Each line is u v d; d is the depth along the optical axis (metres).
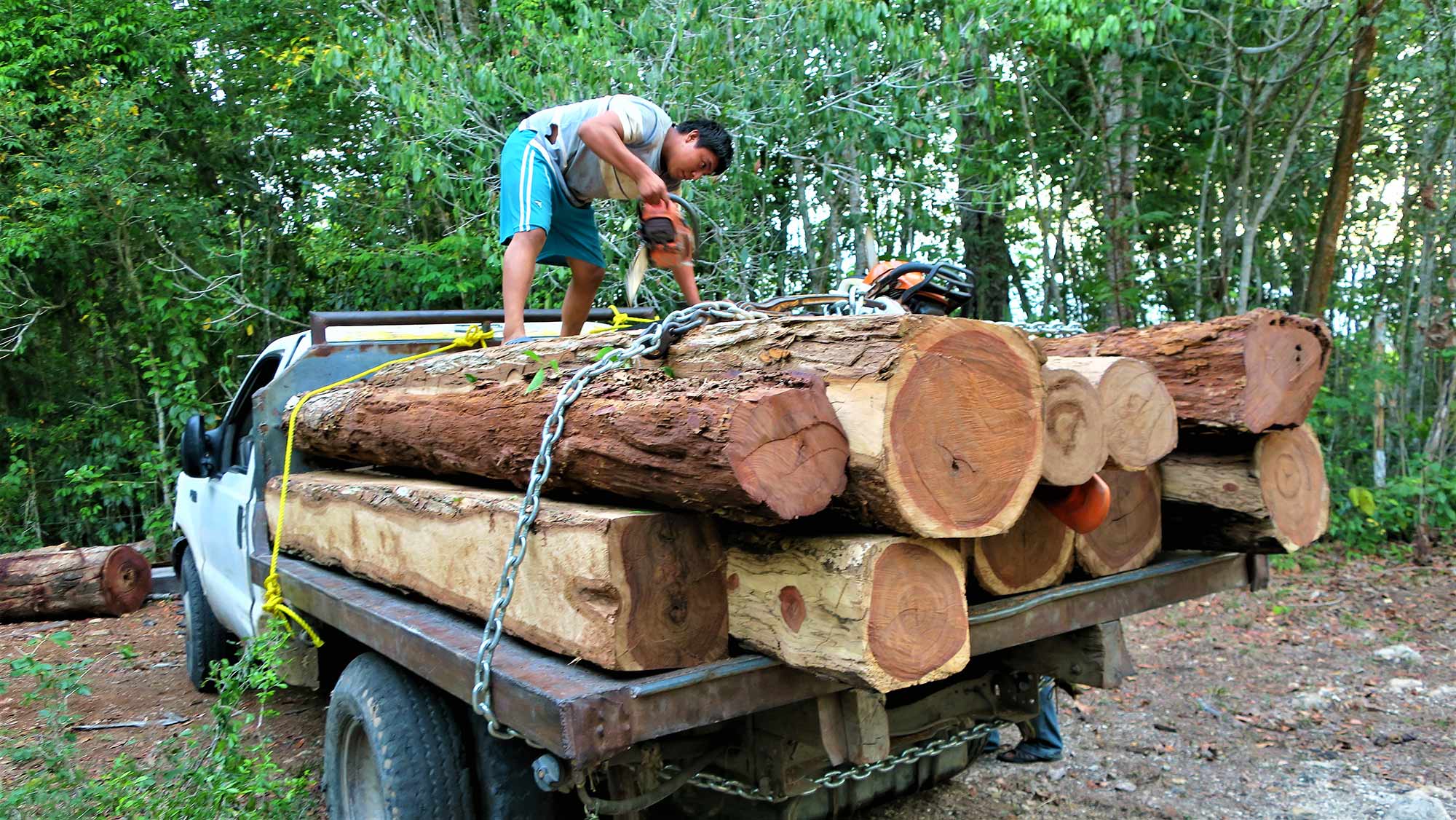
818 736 2.19
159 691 5.40
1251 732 4.47
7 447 11.65
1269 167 9.78
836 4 6.91
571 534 2.03
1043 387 2.03
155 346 11.55
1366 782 3.88
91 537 11.36
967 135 9.25
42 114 11.01
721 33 7.29
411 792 2.56
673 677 1.91
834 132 7.41
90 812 3.34
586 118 3.80
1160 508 2.78
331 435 3.58
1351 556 7.98
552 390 2.42
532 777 2.62
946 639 1.93
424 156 7.70
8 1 10.74
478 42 9.38
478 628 2.45
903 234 9.43
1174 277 9.54
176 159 11.98
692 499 1.87
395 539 2.84
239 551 4.15
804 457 1.79
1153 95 9.05
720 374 2.18
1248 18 8.92
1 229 10.41
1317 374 2.71
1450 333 8.90
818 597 1.88
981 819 3.60
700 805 2.78
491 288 10.18
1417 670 5.31
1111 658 2.70
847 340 1.91
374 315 4.22
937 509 1.84
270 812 3.20
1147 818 3.60
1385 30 8.59
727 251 7.75
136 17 11.41
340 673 3.70
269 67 11.61
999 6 7.39
